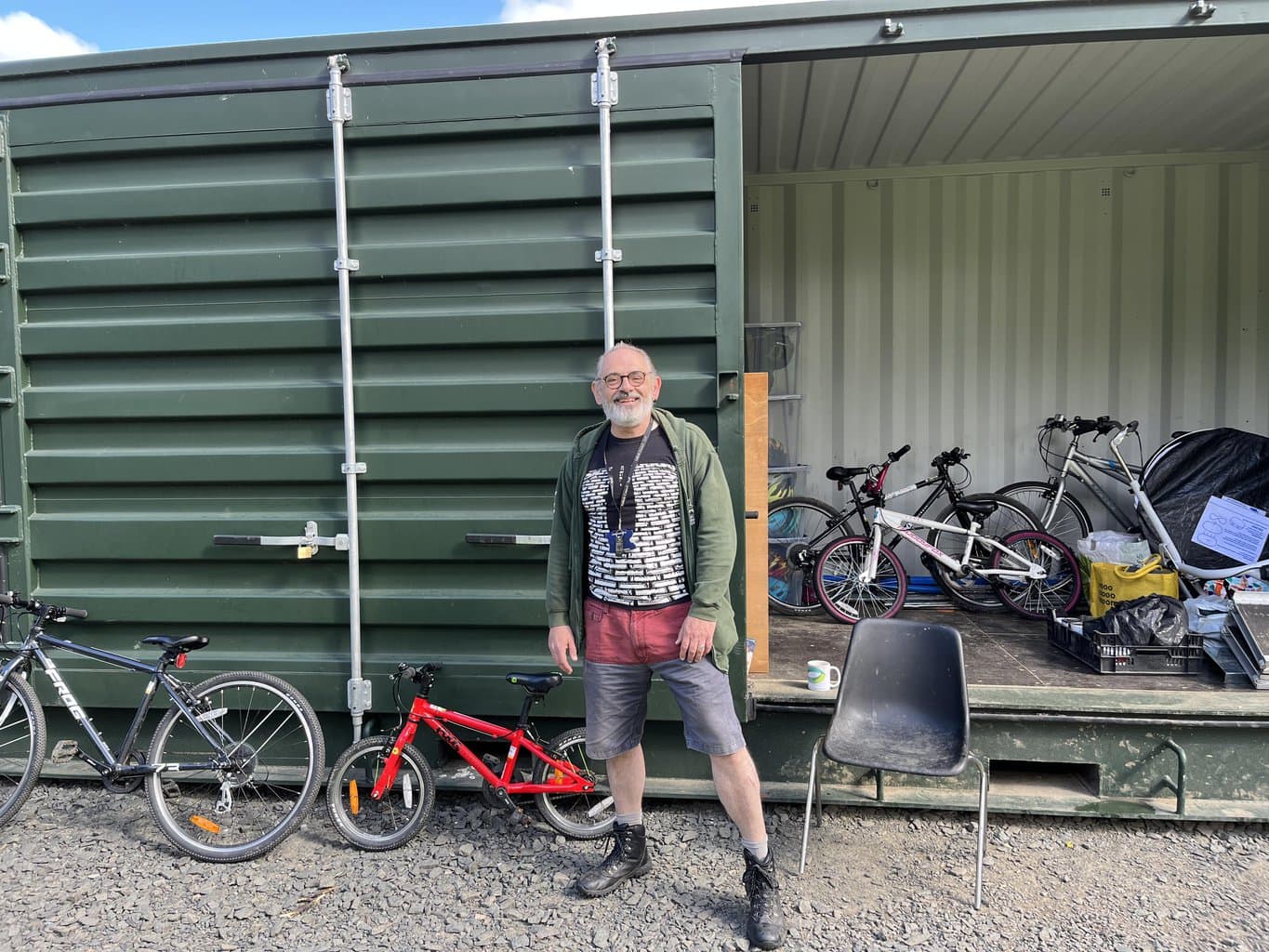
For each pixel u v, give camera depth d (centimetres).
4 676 276
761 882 214
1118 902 229
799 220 478
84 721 278
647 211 268
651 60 263
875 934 215
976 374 476
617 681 219
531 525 276
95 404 291
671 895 233
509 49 270
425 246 274
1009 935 214
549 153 272
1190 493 402
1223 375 462
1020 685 294
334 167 277
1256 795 266
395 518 280
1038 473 476
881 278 476
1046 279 468
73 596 293
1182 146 442
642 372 214
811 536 454
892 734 248
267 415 285
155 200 283
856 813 279
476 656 283
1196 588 383
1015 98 366
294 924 224
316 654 289
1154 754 269
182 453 289
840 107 375
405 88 272
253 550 287
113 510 295
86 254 291
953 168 468
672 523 212
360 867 251
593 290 272
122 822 281
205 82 281
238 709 283
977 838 254
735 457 265
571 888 238
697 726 213
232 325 283
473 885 241
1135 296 464
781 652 354
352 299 280
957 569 427
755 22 261
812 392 483
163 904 234
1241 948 208
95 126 286
